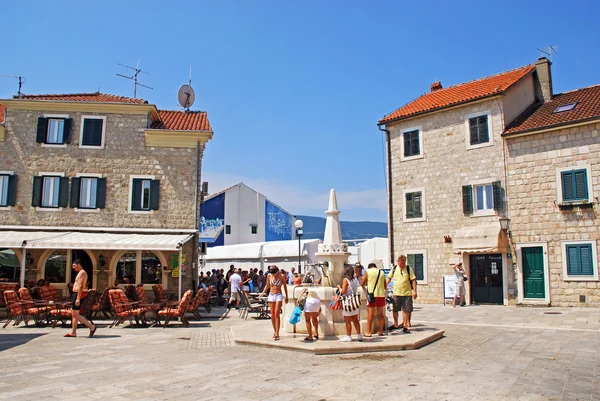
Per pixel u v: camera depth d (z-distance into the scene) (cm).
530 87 2627
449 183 2559
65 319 1594
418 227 2666
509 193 2333
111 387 775
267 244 3634
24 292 1605
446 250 2538
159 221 2311
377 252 3344
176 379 830
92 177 2302
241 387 774
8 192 2247
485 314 1903
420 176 2686
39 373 880
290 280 2559
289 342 1149
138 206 2308
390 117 2839
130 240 1988
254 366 939
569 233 2136
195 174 2359
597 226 2064
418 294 2625
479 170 2448
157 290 2033
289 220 5453
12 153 2277
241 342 1208
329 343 1120
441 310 2123
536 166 2259
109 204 2294
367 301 1282
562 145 2191
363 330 1259
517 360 986
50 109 2314
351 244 4019
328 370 898
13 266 2183
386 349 1099
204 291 2077
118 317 1691
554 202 2189
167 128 2414
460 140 2538
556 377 834
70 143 2311
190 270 2308
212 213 4838
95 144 2322
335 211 1355
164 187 2339
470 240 2372
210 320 1861
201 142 2391
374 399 702
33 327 1574
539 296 2195
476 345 1175
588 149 2116
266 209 5175
